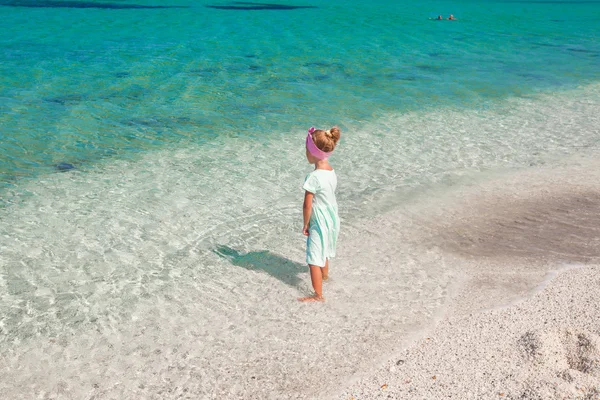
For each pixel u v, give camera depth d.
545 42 27.33
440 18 35.06
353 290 6.33
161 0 41.38
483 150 11.72
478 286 6.38
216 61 20.00
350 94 16.19
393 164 10.80
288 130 12.77
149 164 10.43
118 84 16.28
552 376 4.57
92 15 31.53
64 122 12.70
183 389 4.79
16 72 17.22
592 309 5.59
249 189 9.40
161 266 6.94
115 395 4.74
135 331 5.65
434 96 16.28
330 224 5.89
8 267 6.81
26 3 35.81
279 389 4.73
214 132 12.46
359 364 5.00
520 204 8.98
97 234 7.71
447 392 4.51
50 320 5.82
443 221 8.33
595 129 13.24
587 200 9.10
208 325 5.73
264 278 6.66
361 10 39.66
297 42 24.75
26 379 4.94
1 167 9.99
